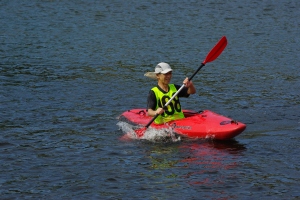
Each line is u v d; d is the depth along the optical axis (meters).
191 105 28.09
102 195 16.83
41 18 52.78
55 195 16.86
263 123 24.81
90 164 19.45
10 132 23.08
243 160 19.75
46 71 34.69
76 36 45.78
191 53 40.53
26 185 17.59
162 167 19.11
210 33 47.72
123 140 22.20
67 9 57.12
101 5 59.25
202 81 33.06
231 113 26.61
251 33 47.88
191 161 19.67
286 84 32.38
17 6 58.16
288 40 45.38
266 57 39.59
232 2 61.31
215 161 19.66
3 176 18.28
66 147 21.34
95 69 35.56
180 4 60.16
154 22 51.72
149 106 22.52
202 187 17.34
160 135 22.20
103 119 25.30
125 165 19.33
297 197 16.62
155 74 22.58
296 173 18.50
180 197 16.61
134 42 43.91
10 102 27.75
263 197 16.61
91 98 28.97
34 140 22.12
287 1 62.22
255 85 32.06
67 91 30.23
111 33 47.06
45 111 26.39
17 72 34.22
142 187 17.39
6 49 40.69
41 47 41.69
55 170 18.89
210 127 21.86
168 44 43.41
